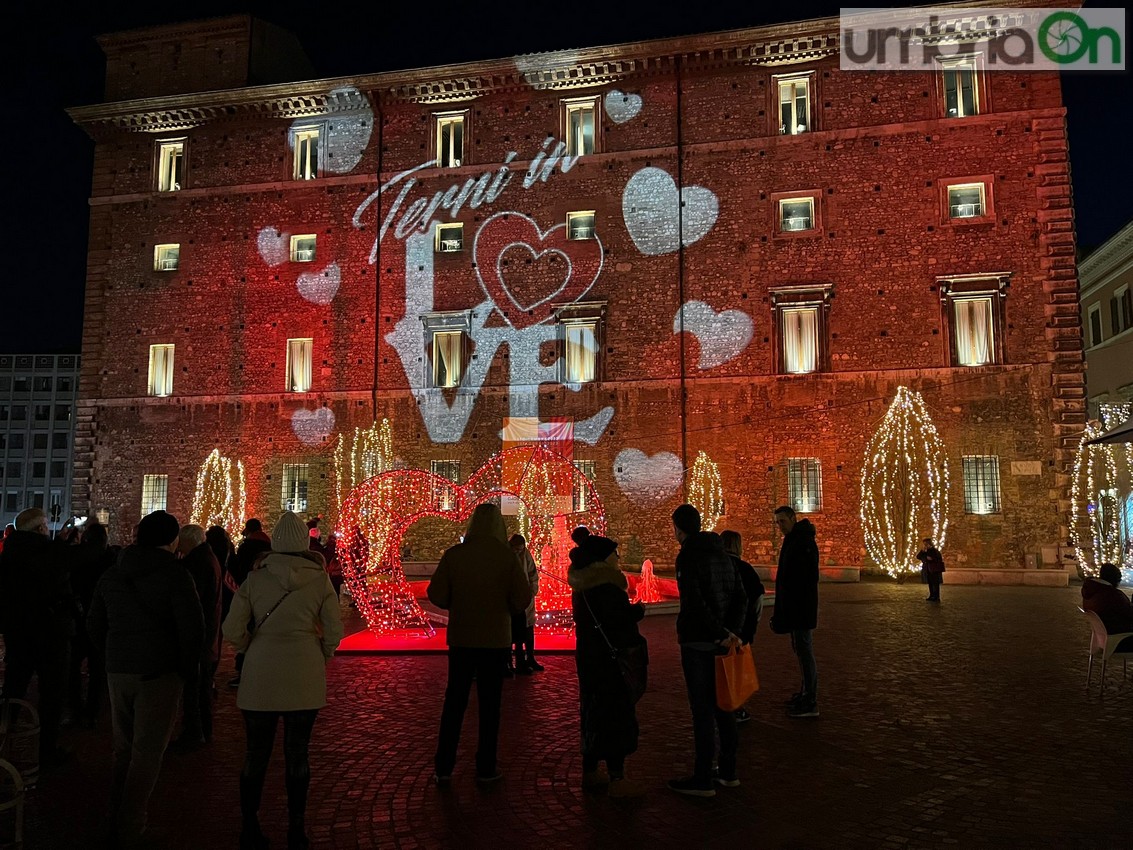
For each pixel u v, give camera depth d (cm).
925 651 1346
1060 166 2811
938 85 2933
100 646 699
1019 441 2758
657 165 3112
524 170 3219
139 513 3328
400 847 572
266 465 3266
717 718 695
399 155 3328
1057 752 780
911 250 2889
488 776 702
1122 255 3694
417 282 3250
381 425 3203
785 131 3070
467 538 732
